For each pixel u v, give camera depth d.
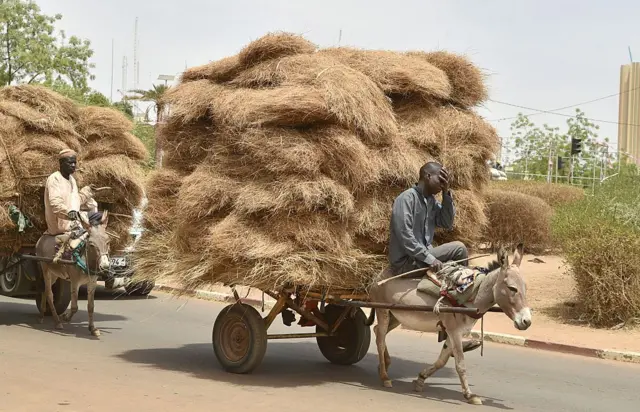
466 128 9.69
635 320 13.82
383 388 8.99
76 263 12.30
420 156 9.29
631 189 18.00
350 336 10.24
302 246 8.62
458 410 8.02
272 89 9.16
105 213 12.65
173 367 9.91
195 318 15.08
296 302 9.56
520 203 25.53
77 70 41.75
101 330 13.11
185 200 9.26
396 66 9.60
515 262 7.95
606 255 13.85
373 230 9.05
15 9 39.91
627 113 62.66
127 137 14.31
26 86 13.59
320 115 8.68
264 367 10.07
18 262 13.71
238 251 8.58
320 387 8.91
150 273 9.94
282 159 8.61
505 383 9.73
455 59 10.21
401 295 8.67
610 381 10.16
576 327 13.89
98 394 8.17
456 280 8.27
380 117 8.99
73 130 13.63
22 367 9.47
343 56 9.73
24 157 12.93
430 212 8.87
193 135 10.04
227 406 7.81
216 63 10.22
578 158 50.09
